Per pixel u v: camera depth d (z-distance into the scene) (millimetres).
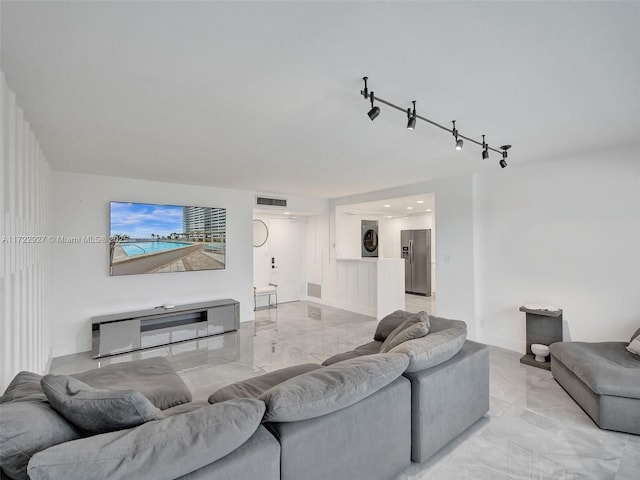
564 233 3621
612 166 3301
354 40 1440
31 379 1656
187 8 1224
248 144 2941
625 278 3242
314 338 4637
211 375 3354
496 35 1413
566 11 1260
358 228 7676
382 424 1724
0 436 977
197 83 1827
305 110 2201
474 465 1951
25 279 2297
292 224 7426
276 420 1343
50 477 892
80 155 3264
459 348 2271
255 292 6441
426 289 8180
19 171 2064
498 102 2105
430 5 1221
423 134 2697
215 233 5141
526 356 3666
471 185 4301
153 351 4086
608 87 1907
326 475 1463
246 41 1440
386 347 2484
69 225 3975
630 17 1290
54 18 1262
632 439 2195
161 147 3016
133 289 4418
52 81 1779
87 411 1174
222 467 1127
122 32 1365
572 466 1937
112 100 2027
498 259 4148
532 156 3496
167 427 1099
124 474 938
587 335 3467
